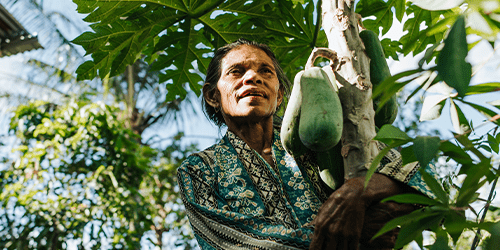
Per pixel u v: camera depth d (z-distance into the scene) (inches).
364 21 108.6
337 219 48.7
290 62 109.5
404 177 51.8
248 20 107.1
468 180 38.5
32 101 277.0
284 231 56.2
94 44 101.3
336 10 57.3
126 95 374.6
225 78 72.6
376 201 50.9
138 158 270.1
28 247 226.8
